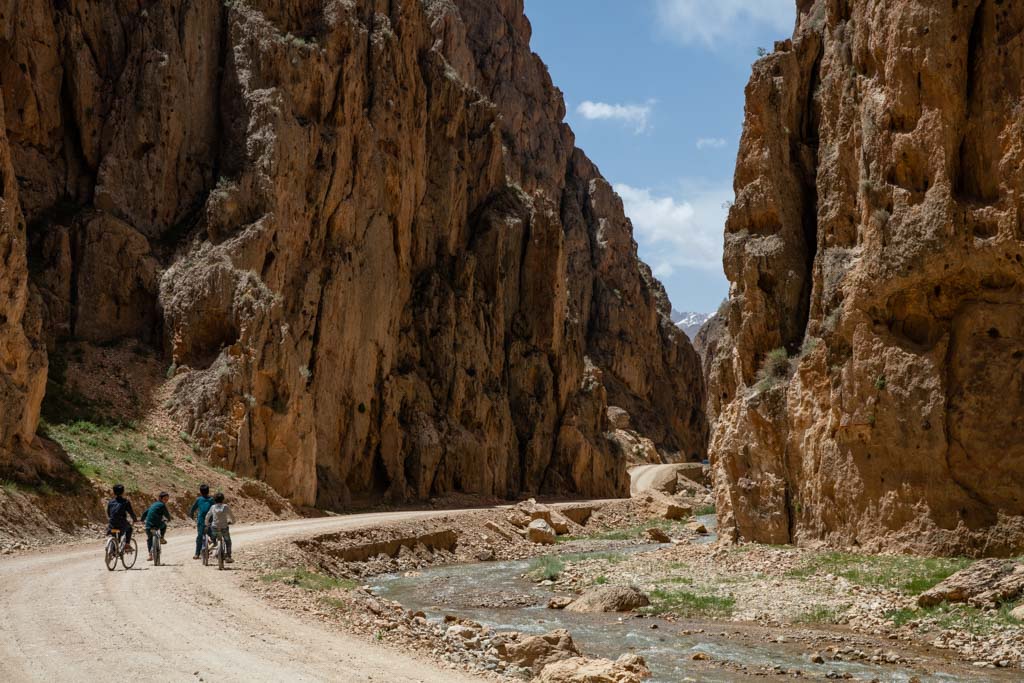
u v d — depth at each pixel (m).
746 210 32.78
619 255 119.81
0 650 12.55
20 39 43.97
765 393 30.50
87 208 45.72
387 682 12.13
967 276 26.12
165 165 47.44
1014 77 25.92
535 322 77.75
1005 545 24.25
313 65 51.25
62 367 40.47
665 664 17.36
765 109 32.97
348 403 52.56
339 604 18.28
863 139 28.33
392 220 59.47
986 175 26.28
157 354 43.84
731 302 32.75
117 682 11.12
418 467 59.22
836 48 31.33
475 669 14.41
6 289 29.02
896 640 19.36
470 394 67.06
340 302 51.44
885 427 26.62
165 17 48.56
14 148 43.97
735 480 30.97
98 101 47.16
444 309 66.44
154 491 33.78
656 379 121.31
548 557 37.94
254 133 48.16
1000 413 25.09
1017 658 17.22
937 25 26.66
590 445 78.88
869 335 27.22
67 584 18.58
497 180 79.44
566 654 16.62
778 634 20.30
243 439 41.12
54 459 30.84
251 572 21.81
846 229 29.64
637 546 45.44
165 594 17.83
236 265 44.81
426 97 68.31
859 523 27.00
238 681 11.51
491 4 111.25
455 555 39.44
